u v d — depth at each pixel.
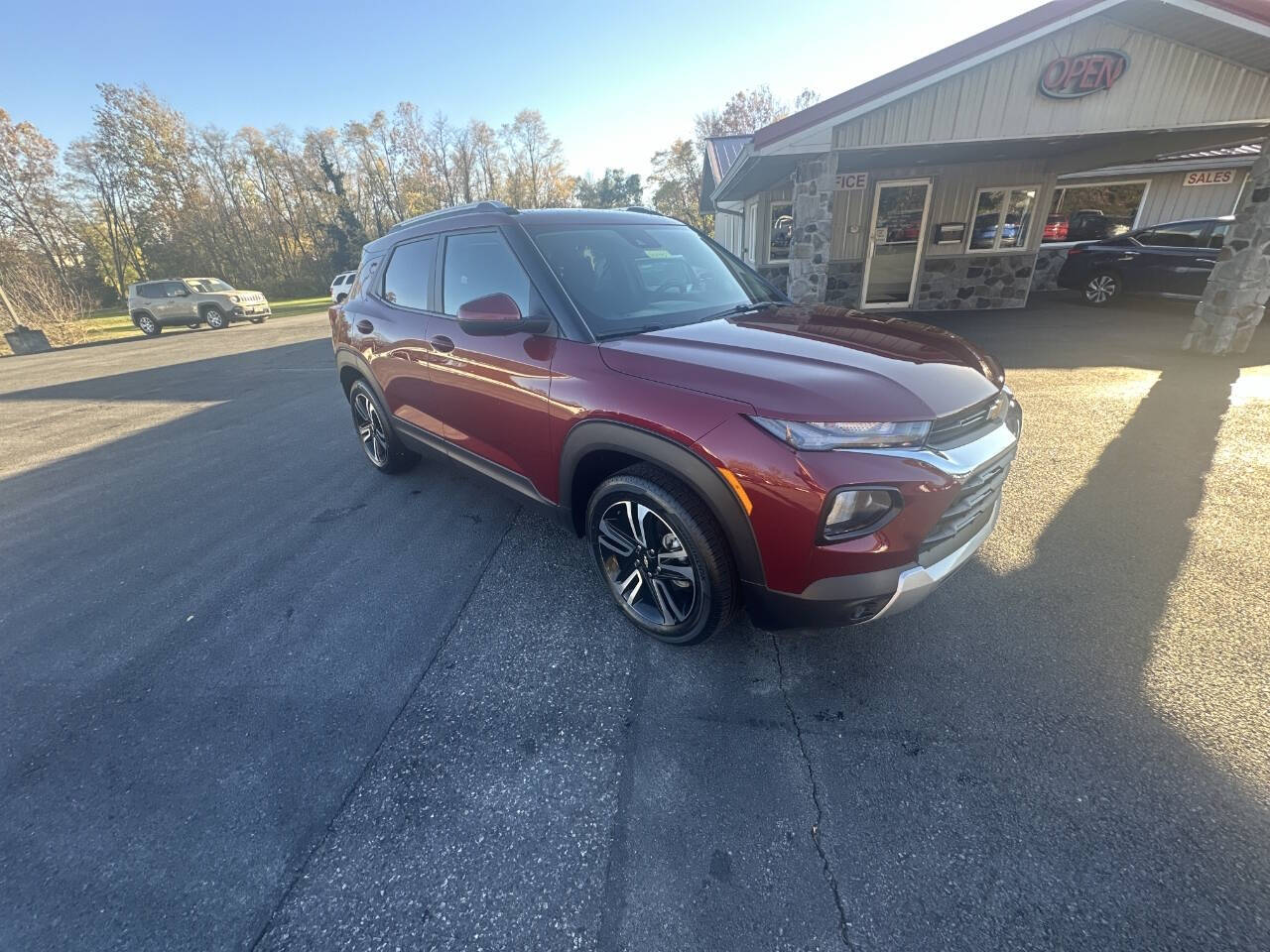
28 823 1.71
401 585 2.87
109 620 2.73
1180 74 5.84
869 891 1.41
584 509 2.49
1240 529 2.92
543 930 1.36
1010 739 1.80
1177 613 2.34
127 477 4.77
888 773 1.72
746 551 1.81
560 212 2.87
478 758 1.85
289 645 2.47
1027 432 4.37
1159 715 1.86
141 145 38.97
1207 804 1.56
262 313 20.53
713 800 1.66
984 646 2.21
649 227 3.10
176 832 1.65
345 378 4.23
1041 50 5.95
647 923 1.36
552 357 2.31
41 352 17.52
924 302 10.77
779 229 11.63
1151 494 3.34
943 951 1.27
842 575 1.69
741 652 2.26
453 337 2.85
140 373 10.71
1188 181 11.41
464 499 3.85
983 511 2.03
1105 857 1.45
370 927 1.39
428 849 1.57
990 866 1.45
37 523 3.95
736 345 2.07
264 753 1.92
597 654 2.30
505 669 2.25
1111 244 9.95
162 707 2.15
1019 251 10.25
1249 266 5.96
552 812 1.66
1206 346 6.38
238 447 5.41
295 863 1.55
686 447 1.83
